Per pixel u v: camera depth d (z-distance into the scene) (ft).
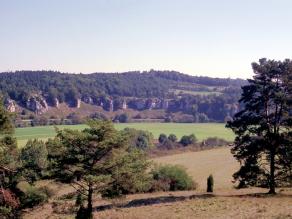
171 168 214.07
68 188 196.95
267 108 154.51
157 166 219.82
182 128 645.51
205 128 647.97
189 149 436.35
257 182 152.76
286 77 151.02
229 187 215.31
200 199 152.97
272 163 153.17
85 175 119.24
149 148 443.73
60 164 121.70
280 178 154.71
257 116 152.87
